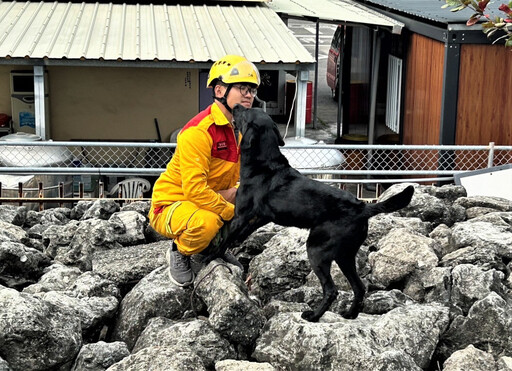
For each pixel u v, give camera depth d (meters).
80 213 8.47
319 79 28.95
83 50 13.30
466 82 12.36
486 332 5.20
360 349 4.79
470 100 12.41
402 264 6.04
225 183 5.40
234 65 5.11
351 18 14.98
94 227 6.83
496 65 12.26
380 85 16.50
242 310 5.13
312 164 12.80
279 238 6.42
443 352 5.28
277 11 16.52
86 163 14.72
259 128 4.91
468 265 5.85
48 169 10.28
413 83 14.33
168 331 5.14
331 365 4.79
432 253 6.08
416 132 14.15
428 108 13.41
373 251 6.69
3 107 16.06
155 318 5.46
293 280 6.09
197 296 5.57
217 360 5.04
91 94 16.11
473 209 7.79
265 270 6.11
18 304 4.86
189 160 5.09
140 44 13.84
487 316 5.21
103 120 16.25
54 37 13.90
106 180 14.18
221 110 5.15
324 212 4.86
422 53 13.80
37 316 4.85
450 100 12.41
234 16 15.92
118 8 16.11
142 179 14.02
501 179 9.60
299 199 4.87
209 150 5.14
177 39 14.24
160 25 15.06
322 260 4.92
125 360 4.66
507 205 7.79
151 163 15.50
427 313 5.30
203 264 5.22
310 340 4.86
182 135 5.12
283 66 13.33
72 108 16.14
